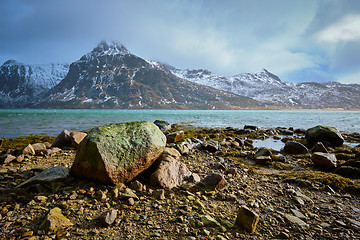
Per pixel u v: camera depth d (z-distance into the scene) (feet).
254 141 76.13
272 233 16.39
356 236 16.05
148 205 19.69
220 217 18.39
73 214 17.42
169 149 32.40
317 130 66.23
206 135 84.33
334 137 63.31
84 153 22.52
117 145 23.22
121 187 22.20
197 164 39.22
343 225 17.60
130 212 18.29
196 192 23.48
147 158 24.79
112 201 19.79
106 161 21.68
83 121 161.07
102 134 23.59
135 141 24.54
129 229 15.90
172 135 61.00
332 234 16.35
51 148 49.39
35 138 72.49
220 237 15.06
